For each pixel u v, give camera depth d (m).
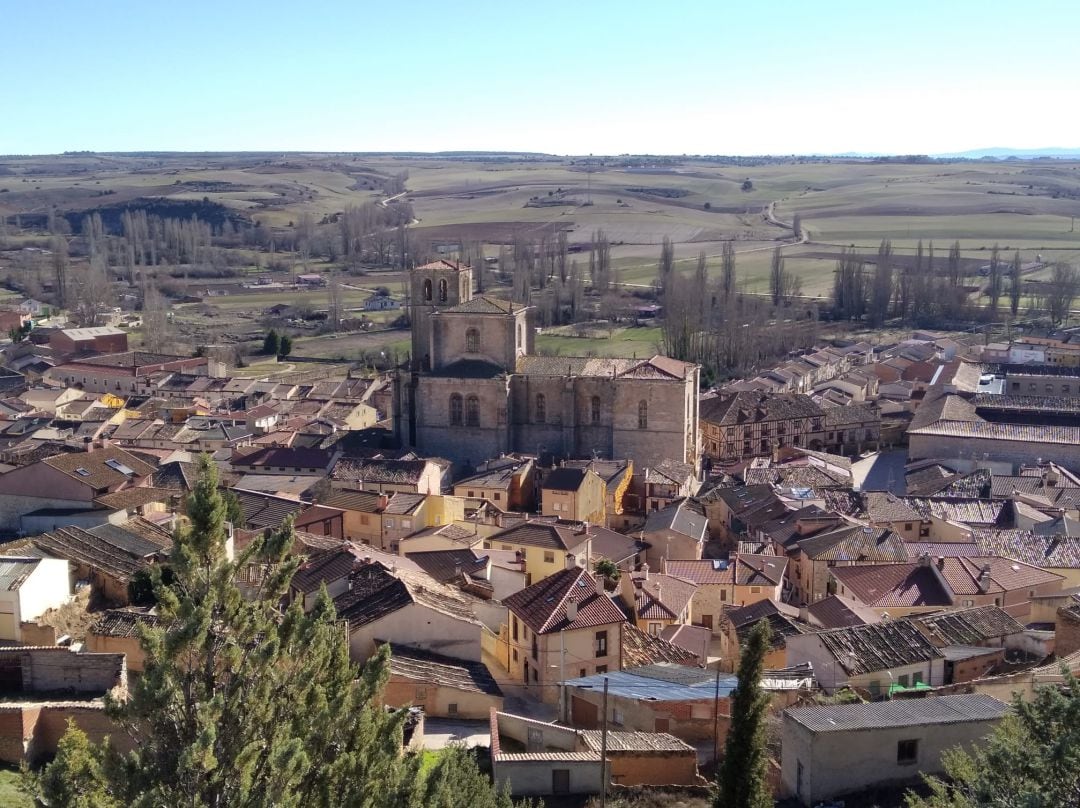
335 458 161.12
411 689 78.88
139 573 92.75
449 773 49.72
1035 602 101.44
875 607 102.69
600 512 148.88
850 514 139.12
